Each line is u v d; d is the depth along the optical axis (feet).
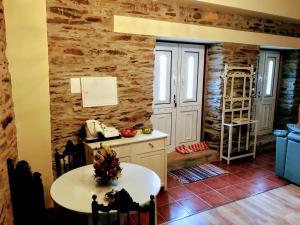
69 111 9.91
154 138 10.28
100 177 6.61
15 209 6.72
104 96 10.56
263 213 9.30
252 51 14.85
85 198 6.11
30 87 8.70
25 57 8.48
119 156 9.55
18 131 8.70
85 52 9.91
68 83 9.75
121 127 11.21
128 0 10.52
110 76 10.60
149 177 7.27
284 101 18.78
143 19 10.93
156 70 13.34
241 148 15.56
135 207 4.70
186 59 14.21
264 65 17.75
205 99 15.17
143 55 11.22
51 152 9.44
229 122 14.74
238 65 14.43
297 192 10.93
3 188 6.10
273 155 15.81
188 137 15.12
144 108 11.68
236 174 12.78
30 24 8.41
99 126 9.80
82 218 7.41
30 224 6.51
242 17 14.07
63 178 7.18
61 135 9.85
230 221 8.79
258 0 13.17
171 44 13.51
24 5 8.23
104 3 10.01
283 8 14.32
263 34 15.01
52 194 6.29
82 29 9.72
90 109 10.34
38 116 8.97
